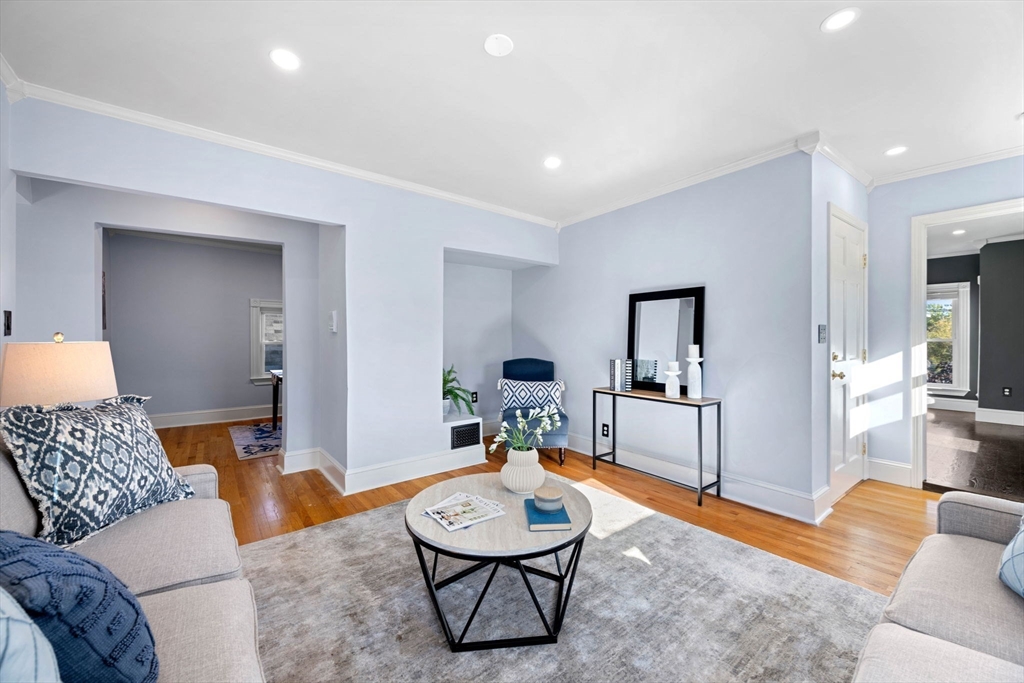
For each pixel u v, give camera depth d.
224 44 1.79
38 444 1.37
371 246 3.26
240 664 0.95
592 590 1.97
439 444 3.69
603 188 3.54
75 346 1.78
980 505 1.45
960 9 1.58
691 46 1.81
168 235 5.42
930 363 6.86
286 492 3.22
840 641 1.64
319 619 1.77
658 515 2.78
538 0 1.55
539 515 1.75
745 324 2.97
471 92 2.15
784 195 2.77
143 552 1.35
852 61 1.89
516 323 5.25
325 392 3.64
